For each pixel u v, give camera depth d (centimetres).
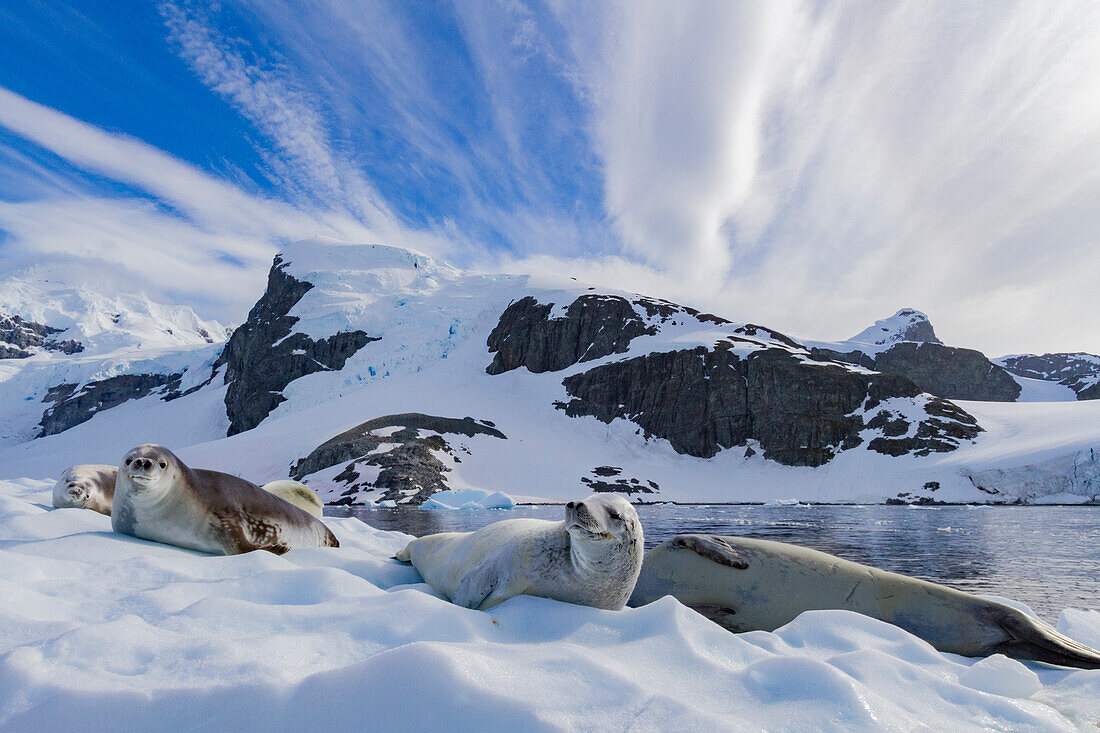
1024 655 329
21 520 417
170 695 151
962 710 204
